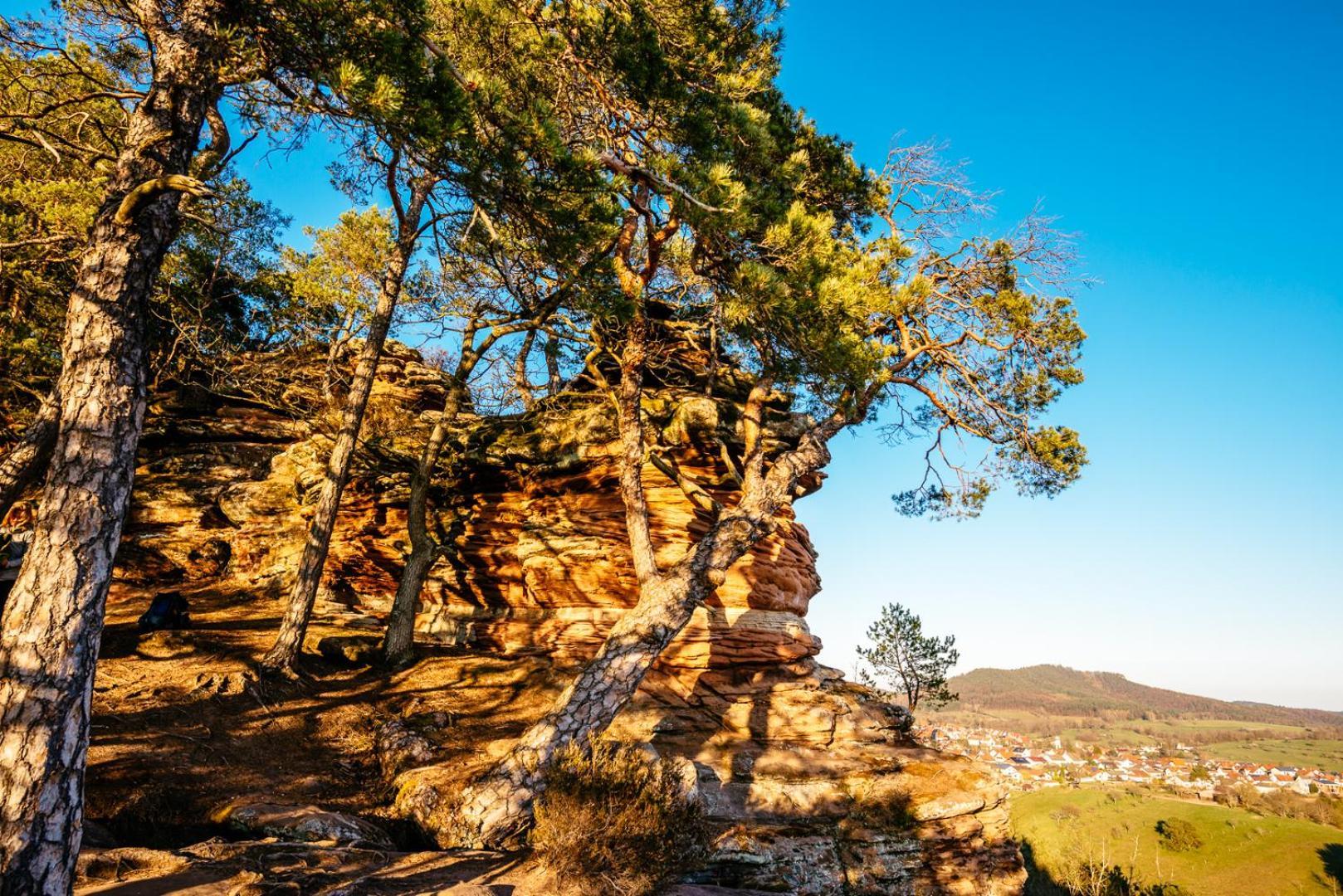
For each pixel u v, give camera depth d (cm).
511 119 1028
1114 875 5981
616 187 1196
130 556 2236
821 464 1609
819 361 1362
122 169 753
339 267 2041
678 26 1380
